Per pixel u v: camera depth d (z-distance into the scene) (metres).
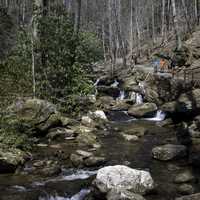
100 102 23.42
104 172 10.20
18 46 19.52
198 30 39.53
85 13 72.94
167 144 14.80
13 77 18.16
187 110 18.61
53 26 19.62
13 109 15.73
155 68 29.14
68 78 20.02
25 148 14.09
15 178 11.55
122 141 15.89
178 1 53.94
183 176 11.33
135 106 22.02
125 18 67.38
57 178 11.50
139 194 9.81
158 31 63.22
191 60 28.52
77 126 17.52
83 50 22.38
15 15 36.97
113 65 39.62
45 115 16.09
